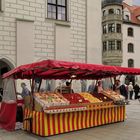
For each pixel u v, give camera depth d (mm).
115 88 14016
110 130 10406
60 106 9805
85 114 10719
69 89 13648
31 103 10156
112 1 42594
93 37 21156
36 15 18531
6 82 11211
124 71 11516
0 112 11438
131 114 14508
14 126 10508
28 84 17547
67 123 10125
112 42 42469
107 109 11586
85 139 9094
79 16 20547
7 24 17406
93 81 18250
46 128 9516
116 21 42375
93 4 21344
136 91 24781
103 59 43094
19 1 17891
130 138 9133
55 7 19641
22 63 17766
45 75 11969
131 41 44188
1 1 17297
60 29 19484
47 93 10477
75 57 20172
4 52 17219
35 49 18375
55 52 19172
